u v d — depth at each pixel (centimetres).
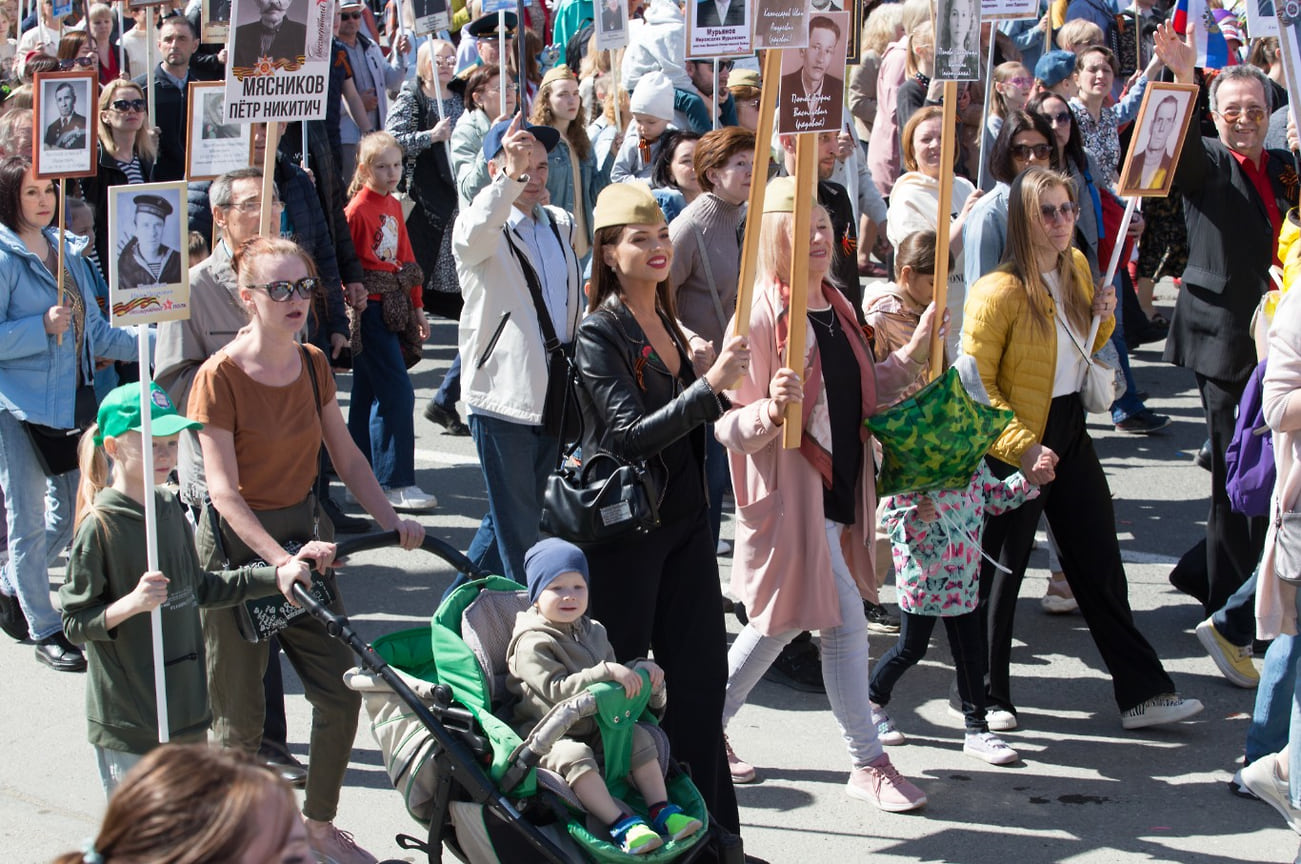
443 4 962
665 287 469
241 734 470
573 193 838
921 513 541
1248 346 653
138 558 422
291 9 513
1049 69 904
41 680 616
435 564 756
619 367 446
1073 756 561
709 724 455
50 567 736
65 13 1120
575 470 450
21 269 602
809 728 584
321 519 478
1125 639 575
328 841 470
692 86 1008
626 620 446
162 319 424
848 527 516
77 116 510
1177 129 584
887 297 596
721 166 616
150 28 833
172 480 570
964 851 490
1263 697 509
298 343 471
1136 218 948
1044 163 638
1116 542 576
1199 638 623
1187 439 960
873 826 507
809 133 455
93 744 432
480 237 579
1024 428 553
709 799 452
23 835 497
